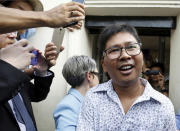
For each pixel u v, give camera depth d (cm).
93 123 102
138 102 97
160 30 267
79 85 155
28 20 78
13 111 117
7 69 87
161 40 366
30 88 154
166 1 217
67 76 155
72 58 159
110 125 98
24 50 98
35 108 223
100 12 238
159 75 244
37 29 221
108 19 246
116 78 99
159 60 368
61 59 221
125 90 102
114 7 224
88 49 273
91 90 110
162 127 95
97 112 102
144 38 403
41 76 150
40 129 221
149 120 96
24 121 121
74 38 223
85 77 154
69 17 83
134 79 98
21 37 189
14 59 94
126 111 101
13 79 87
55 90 221
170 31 268
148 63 437
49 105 221
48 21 80
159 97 98
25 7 129
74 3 86
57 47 141
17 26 77
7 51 95
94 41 296
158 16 240
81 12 86
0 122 103
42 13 80
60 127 127
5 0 120
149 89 100
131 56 96
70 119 130
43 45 222
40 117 222
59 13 81
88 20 247
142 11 229
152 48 487
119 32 99
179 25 228
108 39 101
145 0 219
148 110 97
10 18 75
